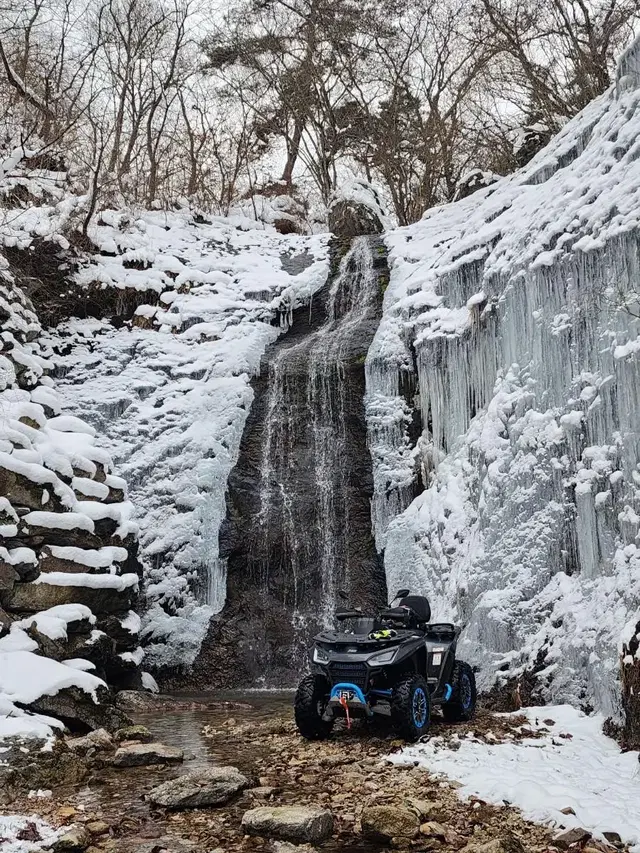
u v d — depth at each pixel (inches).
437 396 552.1
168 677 511.2
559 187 482.6
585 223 413.4
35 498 388.5
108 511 422.9
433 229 750.5
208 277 733.9
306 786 231.5
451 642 325.7
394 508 566.6
